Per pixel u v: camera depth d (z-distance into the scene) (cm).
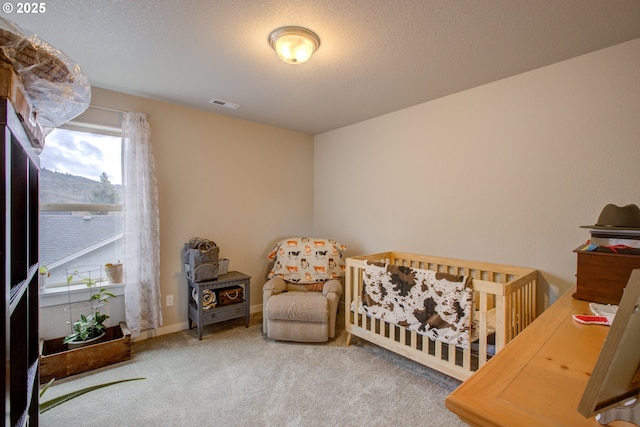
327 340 288
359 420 182
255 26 177
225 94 280
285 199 400
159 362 248
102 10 162
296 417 184
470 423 71
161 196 301
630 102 193
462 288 201
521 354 96
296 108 318
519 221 241
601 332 114
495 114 252
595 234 158
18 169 88
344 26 176
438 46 197
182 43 195
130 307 272
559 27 177
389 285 242
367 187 359
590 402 58
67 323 254
